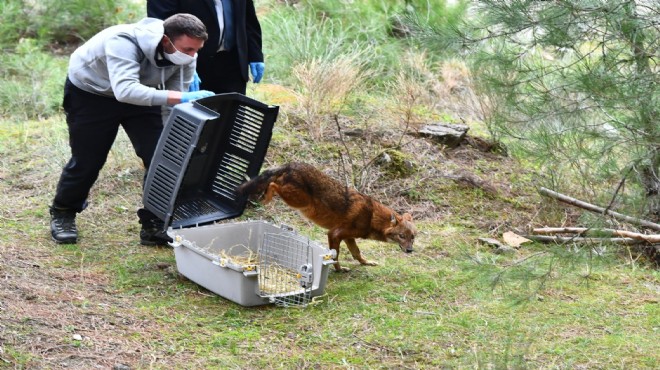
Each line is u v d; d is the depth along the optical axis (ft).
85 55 20.74
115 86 20.02
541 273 19.06
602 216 19.52
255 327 18.10
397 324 18.48
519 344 17.15
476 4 21.45
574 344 17.97
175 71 21.26
